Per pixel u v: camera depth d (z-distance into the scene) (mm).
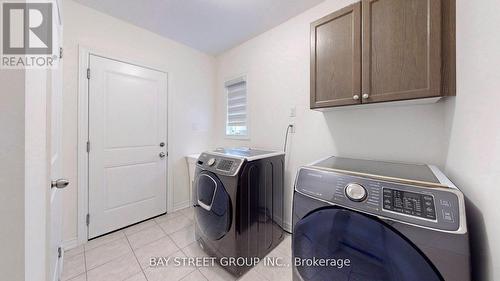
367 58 1205
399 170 1069
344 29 1311
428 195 731
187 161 2691
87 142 1869
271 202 1717
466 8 851
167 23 2135
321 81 1437
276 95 2184
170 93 2502
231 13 1950
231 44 2623
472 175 779
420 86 1038
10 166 469
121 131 2098
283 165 1878
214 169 1551
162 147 2445
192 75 2738
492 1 644
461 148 903
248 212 1472
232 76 2734
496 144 620
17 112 477
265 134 2303
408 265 712
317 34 1457
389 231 752
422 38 1029
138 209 2242
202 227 1672
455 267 638
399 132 1401
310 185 1022
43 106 757
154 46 2336
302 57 1947
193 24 2150
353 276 850
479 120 730
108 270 1497
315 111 1857
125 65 2109
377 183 849
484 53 700
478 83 743
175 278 1426
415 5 1048
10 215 471
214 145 3027
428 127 1284
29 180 535
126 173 2143
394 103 1252
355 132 1614
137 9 1891
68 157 1769
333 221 898
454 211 670
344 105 1345
